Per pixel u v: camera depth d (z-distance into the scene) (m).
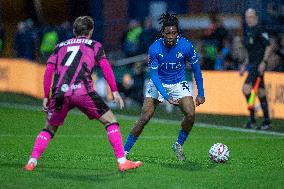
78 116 41.09
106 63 20.78
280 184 20.25
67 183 19.61
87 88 20.61
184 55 23.36
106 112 20.95
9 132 33.88
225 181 20.56
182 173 21.77
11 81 52.81
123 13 60.78
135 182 20.06
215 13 52.31
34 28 56.78
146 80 46.25
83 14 61.53
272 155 27.12
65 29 54.41
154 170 22.20
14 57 56.12
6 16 61.44
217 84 44.00
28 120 38.84
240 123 40.00
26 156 25.19
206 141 31.66
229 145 30.30
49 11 61.69
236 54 47.28
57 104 20.67
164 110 45.41
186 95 23.69
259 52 36.62
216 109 44.00
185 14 54.50
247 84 37.19
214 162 24.25
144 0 60.41
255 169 22.89
